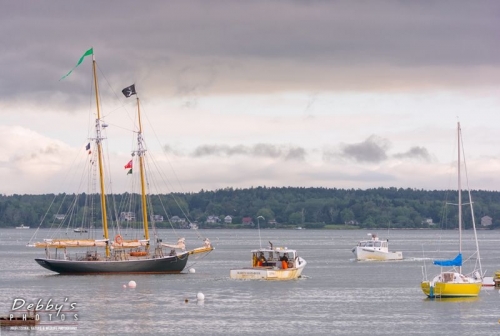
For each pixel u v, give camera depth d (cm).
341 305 19725
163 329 16500
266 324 17075
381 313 18512
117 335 15950
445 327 16888
